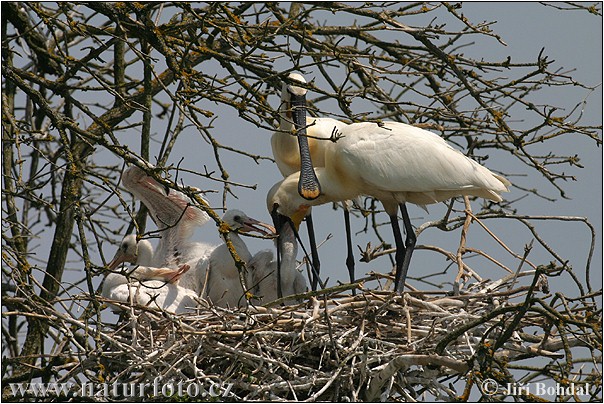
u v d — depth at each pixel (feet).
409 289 52.29
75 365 44.52
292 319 43.62
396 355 42.42
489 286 47.39
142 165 44.60
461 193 52.31
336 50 49.62
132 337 43.50
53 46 61.72
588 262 47.62
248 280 51.37
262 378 42.80
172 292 48.73
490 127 52.01
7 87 58.85
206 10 52.21
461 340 43.52
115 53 59.82
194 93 44.60
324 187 53.16
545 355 43.27
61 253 57.16
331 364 43.47
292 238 52.47
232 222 52.26
